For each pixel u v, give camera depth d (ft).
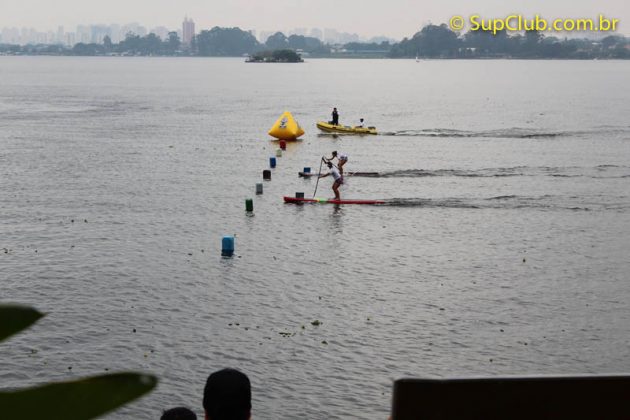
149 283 84.02
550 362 63.98
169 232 108.27
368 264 93.20
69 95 436.76
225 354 64.69
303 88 542.57
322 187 144.77
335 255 97.25
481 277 88.07
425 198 133.59
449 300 79.51
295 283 85.10
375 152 193.57
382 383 59.62
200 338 67.97
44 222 113.29
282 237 106.32
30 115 297.53
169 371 61.21
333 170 130.00
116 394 4.81
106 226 111.24
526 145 207.10
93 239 103.50
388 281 86.28
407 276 88.38
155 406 55.31
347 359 63.98
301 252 98.58
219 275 87.61
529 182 148.97
